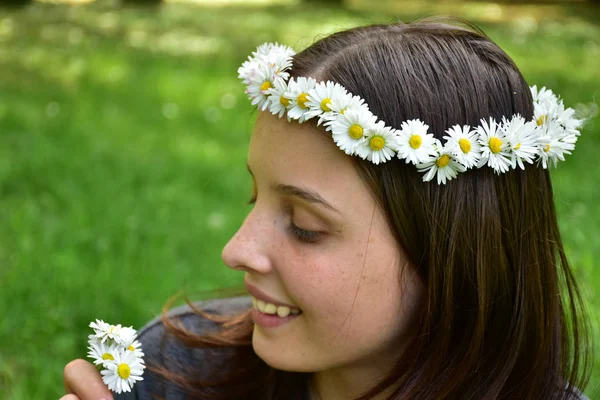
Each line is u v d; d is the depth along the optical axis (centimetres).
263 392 196
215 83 881
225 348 200
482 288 164
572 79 909
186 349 204
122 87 845
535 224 172
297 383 194
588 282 371
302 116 151
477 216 162
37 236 459
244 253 158
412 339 167
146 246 455
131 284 404
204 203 532
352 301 157
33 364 340
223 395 197
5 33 1138
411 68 160
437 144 153
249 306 221
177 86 860
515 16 1559
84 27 1234
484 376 172
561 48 1146
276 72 159
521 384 177
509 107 167
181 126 713
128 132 682
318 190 153
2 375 334
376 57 160
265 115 160
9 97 775
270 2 1745
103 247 441
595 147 640
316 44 170
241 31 1273
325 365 164
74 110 740
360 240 155
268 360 165
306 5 1673
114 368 157
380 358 175
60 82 855
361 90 157
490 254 165
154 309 381
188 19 1398
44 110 735
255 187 175
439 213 159
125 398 199
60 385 329
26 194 532
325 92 150
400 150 150
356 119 148
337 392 185
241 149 657
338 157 152
